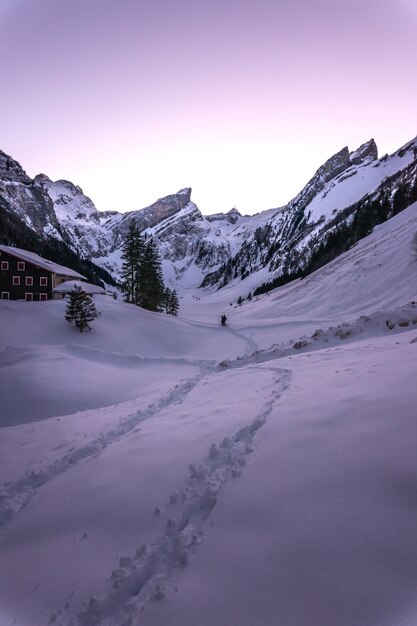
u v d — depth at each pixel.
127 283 59.09
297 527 3.86
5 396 17.77
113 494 5.43
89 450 8.07
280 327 44.62
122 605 3.37
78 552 4.28
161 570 3.68
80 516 5.08
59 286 61.38
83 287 63.12
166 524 4.41
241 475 5.07
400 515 3.73
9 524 5.39
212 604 3.16
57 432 10.86
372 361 10.38
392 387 7.03
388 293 47.28
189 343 40.56
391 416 5.74
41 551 4.46
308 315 53.53
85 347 27.41
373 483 4.27
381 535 3.54
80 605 3.47
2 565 4.36
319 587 3.13
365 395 6.96
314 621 2.85
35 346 26.83
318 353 14.77
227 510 4.38
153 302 59.47
